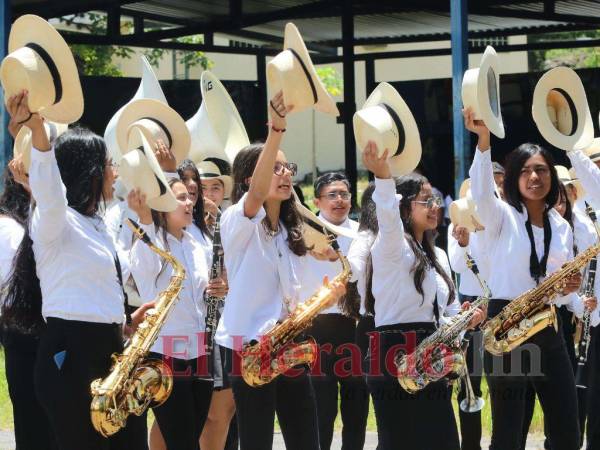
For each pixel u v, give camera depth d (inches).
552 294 355.9
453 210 400.2
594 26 956.6
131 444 311.7
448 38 1008.2
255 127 944.3
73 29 987.3
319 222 317.4
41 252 293.6
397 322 337.4
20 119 275.0
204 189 443.5
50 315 292.5
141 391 301.0
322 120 1566.2
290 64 286.0
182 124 371.6
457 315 340.5
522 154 361.1
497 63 344.8
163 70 1348.4
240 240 305.1
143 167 311.0
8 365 328.8
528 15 857.5
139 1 810.8
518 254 358.9
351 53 955.3
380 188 326.6
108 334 296.2
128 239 366.0
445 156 971.9
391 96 333.4
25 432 327.9
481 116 333.7
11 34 285.0
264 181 297.0
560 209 401.4
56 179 281.4
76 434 291.0
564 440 356.5
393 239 329.4
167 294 318.7
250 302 309.9
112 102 868.0
